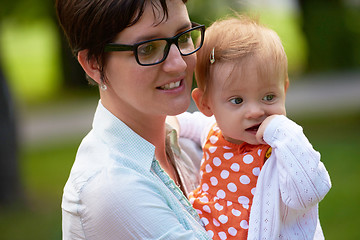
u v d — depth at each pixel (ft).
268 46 6.59
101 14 5.78
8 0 29.76
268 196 6.41
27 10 45.39
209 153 7.15
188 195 7.24
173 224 5.83
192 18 32.04
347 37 54.75
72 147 35.19
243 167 6.79
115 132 6.37
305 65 57.11
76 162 6.45
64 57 61.46
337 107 39.68
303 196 6.06
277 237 6.37
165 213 5.86
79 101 53.93
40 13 49.03
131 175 5.92
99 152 6.27
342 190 22.15
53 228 21.80
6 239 20.88
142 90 6.04
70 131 40.29
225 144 7.04
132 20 5.76
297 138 6.21
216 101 6.86
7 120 24.57
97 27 5.86
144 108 6.21
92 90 58.95
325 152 28.32
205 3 32.45
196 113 8.09
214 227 6.80
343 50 55.36
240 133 6.76
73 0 5.99
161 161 7.04
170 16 5.88
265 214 6.41
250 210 6.63
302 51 57.98
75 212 6.04
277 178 6.39
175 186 6.47
